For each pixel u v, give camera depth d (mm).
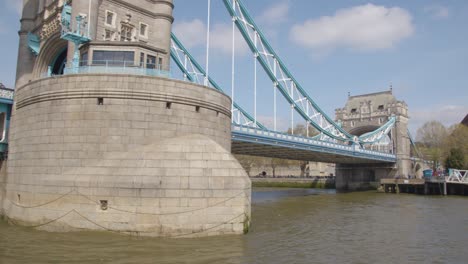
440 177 58781
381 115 82250
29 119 21203
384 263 15461
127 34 27750
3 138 27234
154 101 20328
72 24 24438
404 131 80188
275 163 103938
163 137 20250
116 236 17453
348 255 16656
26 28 31047
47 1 29500
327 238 20562
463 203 43438
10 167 22641
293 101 54344
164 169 17938
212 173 18297
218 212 18109
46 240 16938
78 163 19312
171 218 17406
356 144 66562
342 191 71000
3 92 27359
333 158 64250
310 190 74562
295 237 20484
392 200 48062
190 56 42094
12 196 21719
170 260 14383
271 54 50969
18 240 16938
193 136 19953
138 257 14648
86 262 13969
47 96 20453
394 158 76375
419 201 46469
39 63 29875
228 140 24625
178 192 17625
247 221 19375
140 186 17594
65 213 18500
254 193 62812
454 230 23625
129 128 19688
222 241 17297
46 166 19844
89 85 19906
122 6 27375
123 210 17609
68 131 19719
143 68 21438
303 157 61031
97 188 18078
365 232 22688
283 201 45531
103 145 19391
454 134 72375
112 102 19781
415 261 15875
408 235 21781
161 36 29047
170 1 29750
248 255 15547
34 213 19609
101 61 22953
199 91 21969
